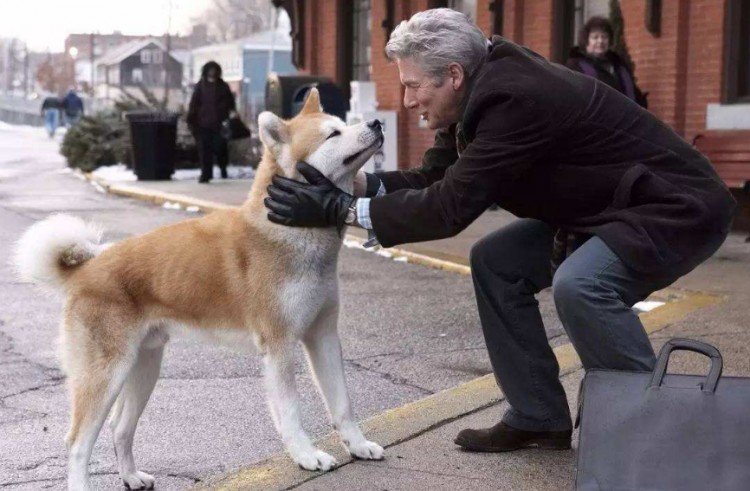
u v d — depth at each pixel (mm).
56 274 4391
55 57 102375
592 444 3381
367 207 4031
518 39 14227
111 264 4309
